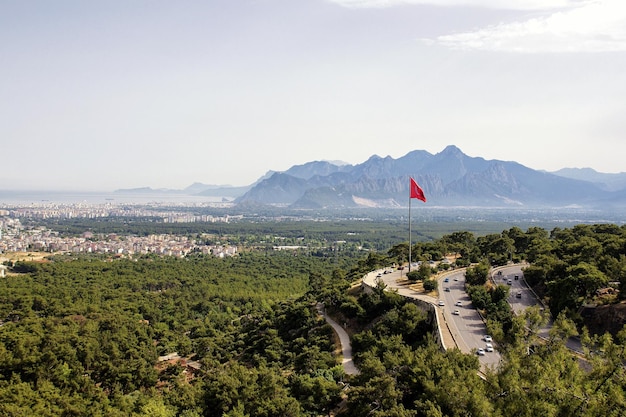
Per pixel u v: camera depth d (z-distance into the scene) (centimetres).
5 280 19788
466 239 17400
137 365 10019
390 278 11944
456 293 9900
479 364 5488
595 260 9238
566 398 3791
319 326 10262
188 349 12694
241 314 17762
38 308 15962
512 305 8794
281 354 9744
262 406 6294
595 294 7950
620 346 4019
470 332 7406
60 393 8481
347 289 11888
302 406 6531
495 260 13400
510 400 4081
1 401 7388
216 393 7112
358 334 8494
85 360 10112
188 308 18025
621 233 12862
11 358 9294
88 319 13812
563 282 7956
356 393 5512
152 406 7212
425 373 5328
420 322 8162
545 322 4972
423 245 16350
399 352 6519
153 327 15012
